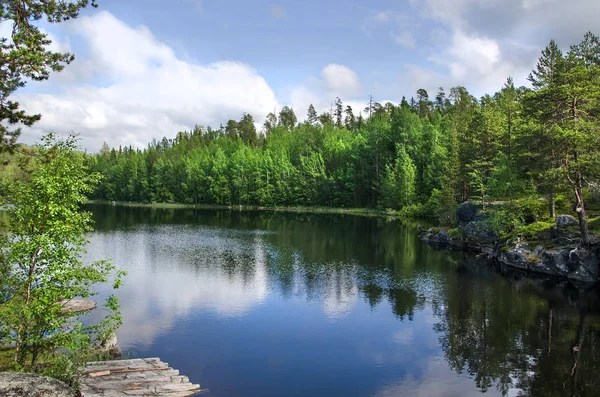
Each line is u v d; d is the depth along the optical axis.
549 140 33.53
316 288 30.25
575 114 33.50
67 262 13.66
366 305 26.41
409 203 84.00
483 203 47.31
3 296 12.48
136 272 34.97
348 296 28.33
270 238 54.81
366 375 17.25
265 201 114.81
